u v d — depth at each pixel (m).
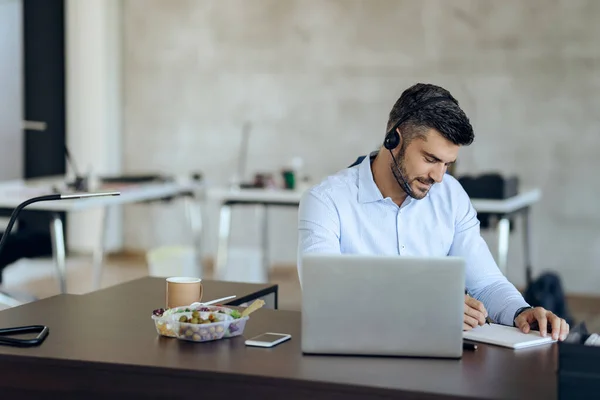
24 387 2.19
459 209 2.78
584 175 6.67
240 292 3.00
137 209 7.88
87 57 7.67
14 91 7.64
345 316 2.16
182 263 6.49
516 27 6.74
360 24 7.12
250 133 7.49
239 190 6.03
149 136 7.77
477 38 6.84
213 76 7.55
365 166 2.74
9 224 2.41
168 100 7.69
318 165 7.34
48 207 5.02
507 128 6.82
